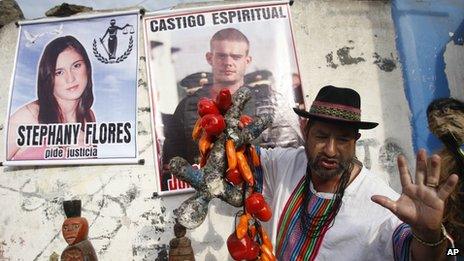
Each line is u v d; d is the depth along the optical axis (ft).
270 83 10.84
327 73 10.96
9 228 11.19
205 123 6.32
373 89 10.88
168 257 10.43
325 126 5.61
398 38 11.09
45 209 11.14
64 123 11.32
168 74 11.04
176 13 11.23
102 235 10.83
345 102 5.56
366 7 11.20
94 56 11.46
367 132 10.68
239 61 10.94
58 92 11.44
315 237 5.74
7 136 11.43
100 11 11.72
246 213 6.34
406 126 10.73
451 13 11.21
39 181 11.27
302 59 11.03
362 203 5.72
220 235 10.49
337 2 11.23
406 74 10.94
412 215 4.34
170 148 10.82
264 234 6.29
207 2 11.23
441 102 8.37
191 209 6.14
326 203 5.83
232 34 11.04
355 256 5.50
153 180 10.86
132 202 10.85
